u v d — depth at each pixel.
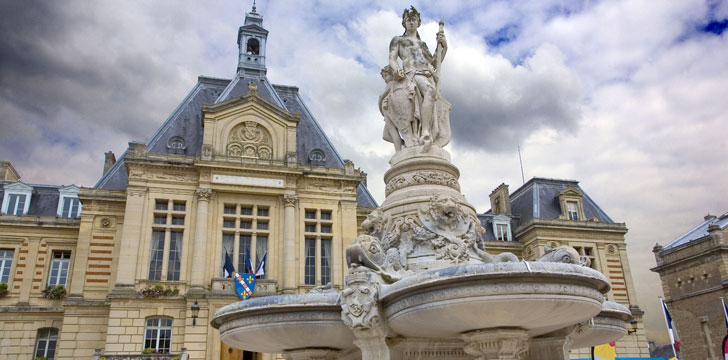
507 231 51.97
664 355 60.44
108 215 37.78
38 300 38.25
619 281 49.31
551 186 54.66
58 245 40.00
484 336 7.97
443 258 10.02
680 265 47.69
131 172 36.44
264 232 37.97
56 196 43.38
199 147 40.88
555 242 49.03
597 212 54.03
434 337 9.02
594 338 10.93
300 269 37.84
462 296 7.15
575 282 7.28
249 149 39.44
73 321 34.62
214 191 37.50
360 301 8.20
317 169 40.09
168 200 36.69
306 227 39.69
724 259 43.91
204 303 33.94
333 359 10.17
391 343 8.59
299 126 46.06
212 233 36.72
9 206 41.47
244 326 9.22
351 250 8.91
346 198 40.56
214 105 39.31
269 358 34.56
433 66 13.32
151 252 35.66
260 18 51.72
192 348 32.72
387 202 11.56
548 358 9.51
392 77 13.19
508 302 7.07
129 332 32.78
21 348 36.78
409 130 12.55
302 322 8.82
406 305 7.66
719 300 43.75
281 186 38.69
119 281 33.75
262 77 48.16
